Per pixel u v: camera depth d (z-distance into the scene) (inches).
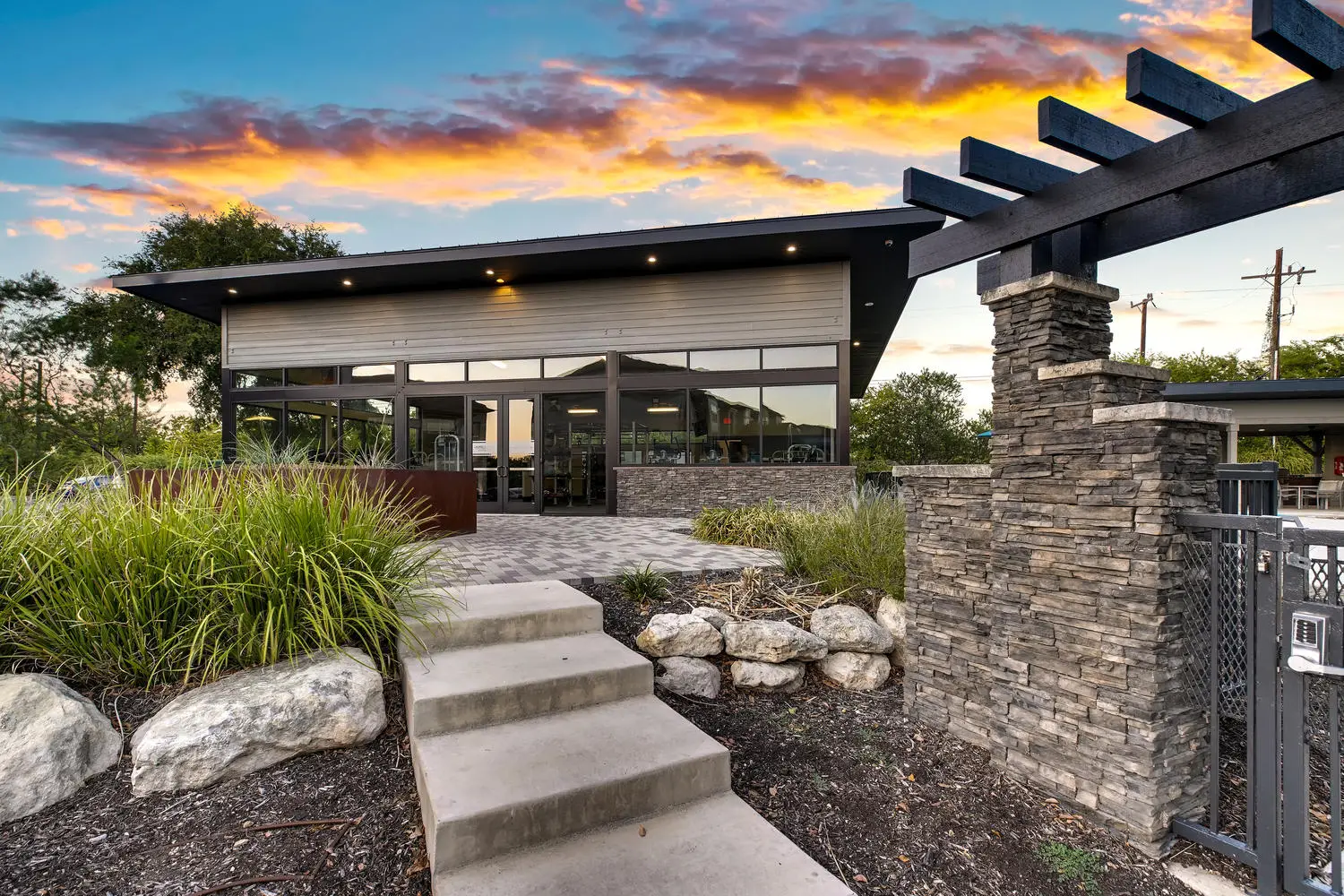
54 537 110.7
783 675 134.5
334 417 489.7
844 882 77.7
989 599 111.0
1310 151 81.8
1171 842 86.7
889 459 960.3
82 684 100.3
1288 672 77.5
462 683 98.4
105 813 78.5
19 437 419.8
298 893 68.2
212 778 84.4
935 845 86.0
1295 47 66.3
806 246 386.9
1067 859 83.5
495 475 466.3
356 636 117.0
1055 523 97.7
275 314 501.4
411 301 481.4
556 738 92.6
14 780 77.4
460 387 473.1
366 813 82.0
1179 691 87.7
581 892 67.5
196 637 97.7
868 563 171.9
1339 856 73.7
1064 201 97.9
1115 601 89.1
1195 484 88.8
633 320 446.6
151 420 521.0
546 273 442.9
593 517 438.6
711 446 430.9
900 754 111.4
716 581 179.0
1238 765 106.7
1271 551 78.3
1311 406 565.6
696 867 72.7
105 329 599.2
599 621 132.3
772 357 425.4
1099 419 90.2
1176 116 80.7
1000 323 109.5
